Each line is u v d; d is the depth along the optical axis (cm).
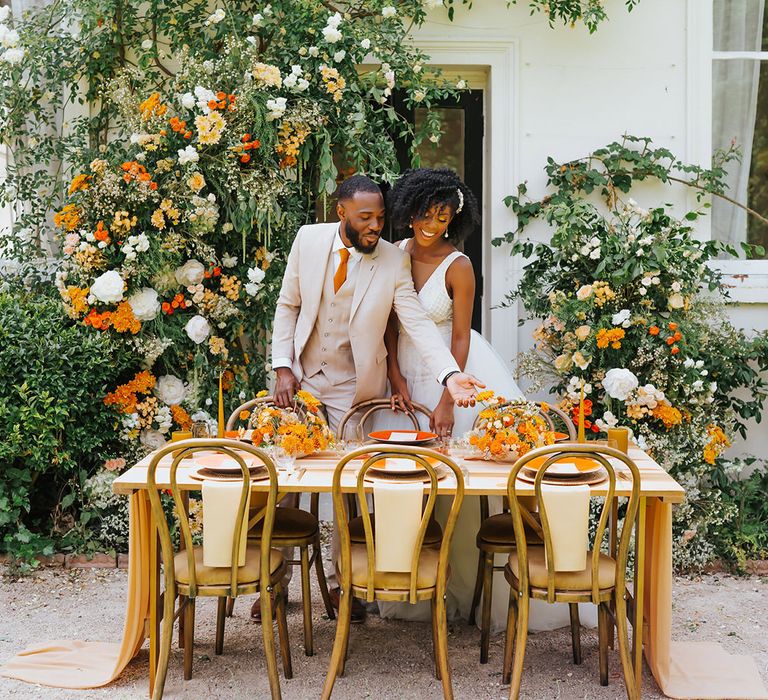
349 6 450
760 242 493
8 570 394
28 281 445
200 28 447
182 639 312
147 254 406
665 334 412
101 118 455
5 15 431
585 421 420
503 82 475
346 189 317
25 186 445
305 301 340
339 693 288
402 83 446
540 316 450
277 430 297
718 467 438
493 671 305
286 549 359
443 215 324
